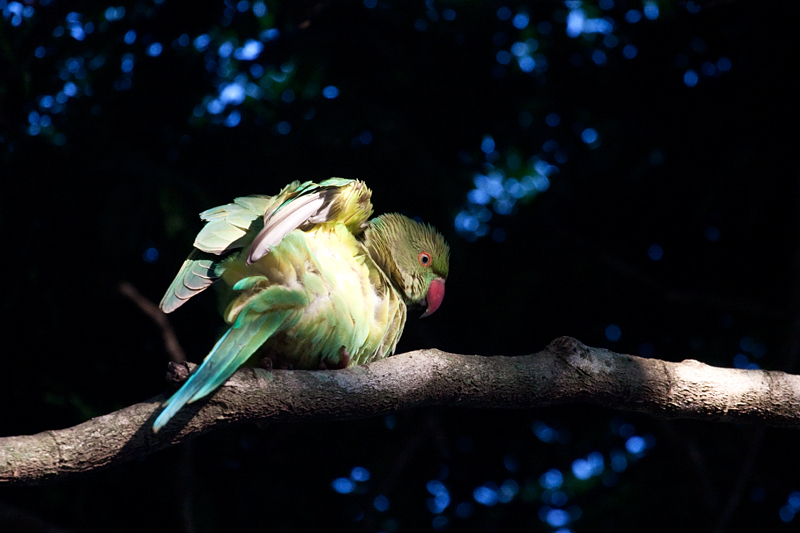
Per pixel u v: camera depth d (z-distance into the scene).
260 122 8.27
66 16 7.43
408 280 5.86
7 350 7.40
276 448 8.36
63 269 7.47
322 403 3.81
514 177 9.23
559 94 8.67
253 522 8.23
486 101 8.52
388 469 8.43
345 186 4.61
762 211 8.12
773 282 8.57
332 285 4.44
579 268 8.62
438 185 8.02
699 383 4.43
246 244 4.43
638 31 8.40
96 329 7.78
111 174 7.36
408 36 8.34
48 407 7.38
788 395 4.54
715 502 7.62
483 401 4.18
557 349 4.30
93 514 7.77
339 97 8.11
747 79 7.93
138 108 7.97
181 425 3.53
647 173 8.57
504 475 9.02
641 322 8.84
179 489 7.41
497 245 8.85
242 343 3.85
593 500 8.85
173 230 7.21
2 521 6.83
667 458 8.43
